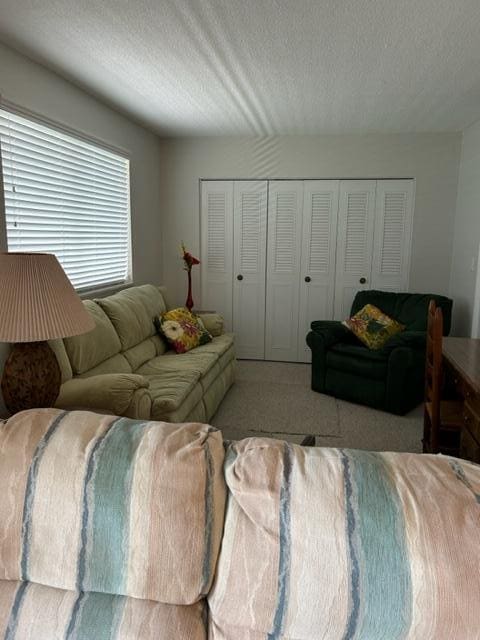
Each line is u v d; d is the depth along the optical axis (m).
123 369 2.84
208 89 2.99
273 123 3.91
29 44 2.27
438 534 0.73
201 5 1.89
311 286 4.63
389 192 4.34
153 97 3.17
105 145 3.36
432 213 4.30
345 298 4.59
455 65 2.53
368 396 3.53
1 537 0.88
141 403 2.12
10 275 1.56
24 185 2.46
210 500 0.86
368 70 2.62
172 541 0.83
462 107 3.36
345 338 3.91
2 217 2.26
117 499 0.86
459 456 2.21
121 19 2.02
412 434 3.10
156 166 4.52
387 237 4.42
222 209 4.65
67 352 2.38
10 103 2.30
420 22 2.02
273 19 2.01
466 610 0.69
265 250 4.65
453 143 4.17
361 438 3.03
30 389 1.69
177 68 2.61
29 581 0.90
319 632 0.75
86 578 0.86
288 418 3.35
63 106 2.79
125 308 3.13
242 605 0.79
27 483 0.89
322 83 2.85
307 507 0.79
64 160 2.85
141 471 0.88
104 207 3.46
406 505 0.77
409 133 4.21
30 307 1.56
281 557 0.77
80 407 2.02
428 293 4.41
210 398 3.24
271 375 4.36
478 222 3.64
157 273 4.68
